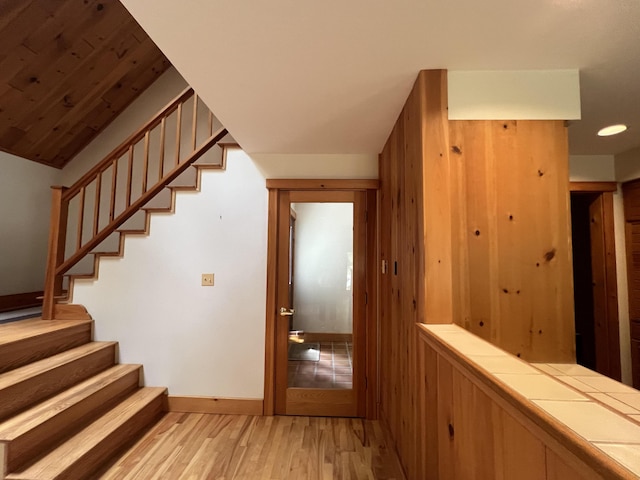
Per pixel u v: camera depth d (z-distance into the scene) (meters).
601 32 1.24
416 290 1.60
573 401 0.67
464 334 1.27
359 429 2.56
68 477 1.72
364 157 2.84
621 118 2.00
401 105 1.89
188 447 2.25
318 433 2.49
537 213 1.51
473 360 0.95
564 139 1.51
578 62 1.44
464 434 1.04
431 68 1.50
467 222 1.51
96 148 4.03
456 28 1.22
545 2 1.09
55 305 2.81
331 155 2.85
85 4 2.79
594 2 1.08
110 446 2.08
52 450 1.85
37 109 3.23
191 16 1.17
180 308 2.82
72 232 3.93
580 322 3.05
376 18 1.17
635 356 2.55
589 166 2.72
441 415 1.26
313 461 2.12
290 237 2.90
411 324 1.70
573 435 0.54
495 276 1.50
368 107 1.92
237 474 1.97
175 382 2.79
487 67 1.50
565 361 1.47
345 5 1.11
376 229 2.83
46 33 2.75
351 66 1.49
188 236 2.85
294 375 2.83
